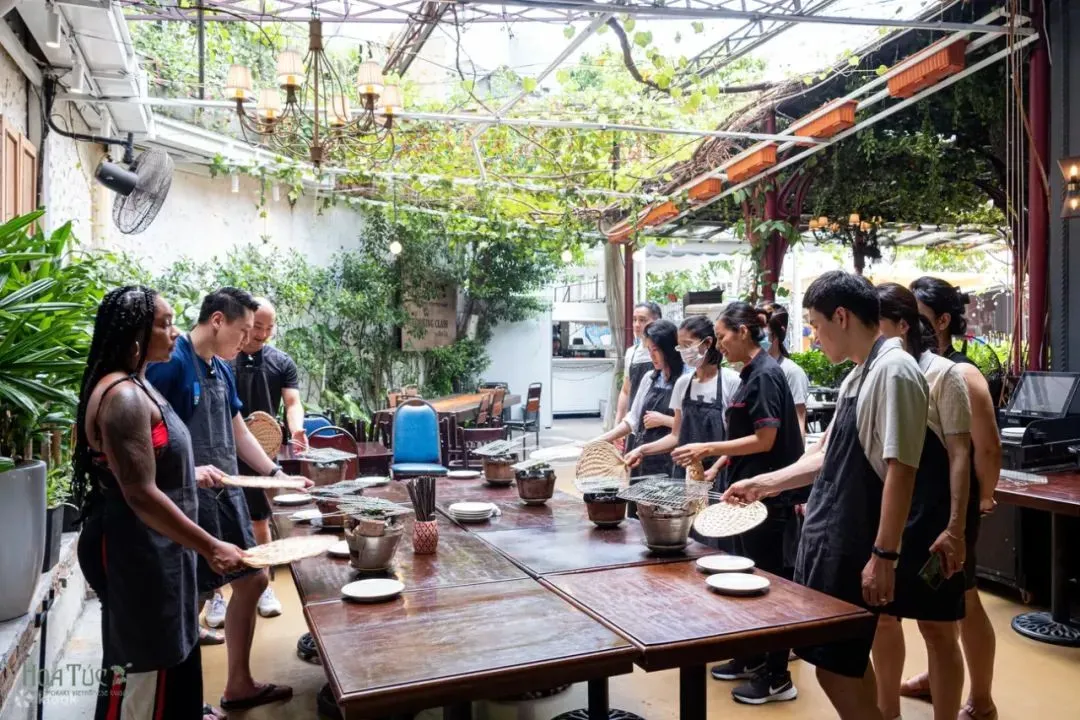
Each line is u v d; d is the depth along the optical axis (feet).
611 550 8.43
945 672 8.04
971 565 8.61
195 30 24.56
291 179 25.21
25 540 7.81
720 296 34.09
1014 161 19.92
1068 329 16.66
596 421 51.31
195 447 9.20
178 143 23.61
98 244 20.58
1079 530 13.74
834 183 25.70
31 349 8.22
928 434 7.89
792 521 10.10
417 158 27.48
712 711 10.12
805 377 13.74
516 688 5.28
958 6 17.57
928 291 9.55
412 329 36.14
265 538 13.06
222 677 11.41
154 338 7.18
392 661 5.37
